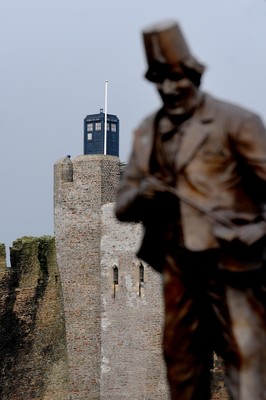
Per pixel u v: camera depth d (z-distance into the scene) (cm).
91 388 10081
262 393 1224
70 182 10319
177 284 1293
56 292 9538
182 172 1251
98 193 10181
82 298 10194
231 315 1242
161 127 1286
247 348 1230
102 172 10194
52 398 9425
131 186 1303
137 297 9831
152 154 1289
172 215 1273
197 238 1233
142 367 9788
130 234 9875
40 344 9381
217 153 1247
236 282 1241
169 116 1274
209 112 1259
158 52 1244
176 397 1325
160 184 1255
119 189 1320
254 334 1237
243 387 1223
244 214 1242
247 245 1210
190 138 1251
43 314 9425
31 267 9356
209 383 1338
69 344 10188
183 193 1248
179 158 1252
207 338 1313
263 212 1268
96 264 10138
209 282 1262
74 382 10119
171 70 1248
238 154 1245
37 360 9344
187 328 1305
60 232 10388
